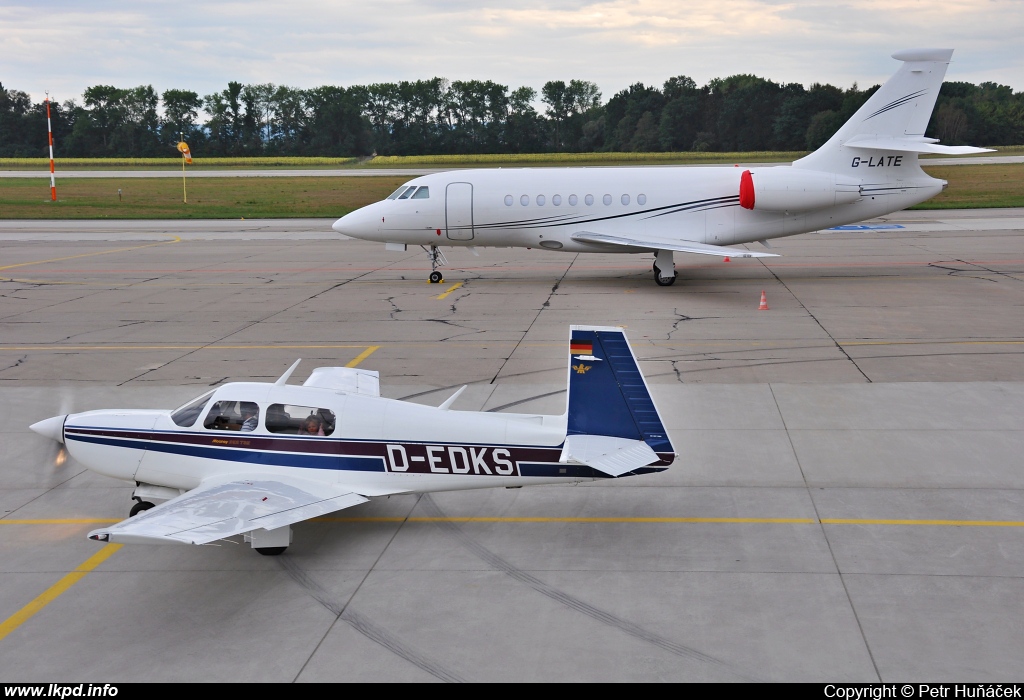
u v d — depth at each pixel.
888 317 27.12
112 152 163.25
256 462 12.71
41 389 20.33
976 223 54.28
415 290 33.97
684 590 10.76
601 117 171.62
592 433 12.21
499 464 12.46
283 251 47.53
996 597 10.41
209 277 38.00
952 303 29.19
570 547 12.10
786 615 10.09
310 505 11.48
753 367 21.39
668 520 12.93
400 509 13.58
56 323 28.14
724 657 9.26
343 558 11.90
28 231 59.31
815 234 50.84
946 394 18.83
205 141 177.12
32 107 177.50
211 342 25.11
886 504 13.28
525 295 32.31
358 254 45.91
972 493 13.63
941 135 137.38
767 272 37.06
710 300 30.62
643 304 30.08
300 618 10.27
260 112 176.50
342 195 85.56
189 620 10.27
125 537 9.74
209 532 10.07
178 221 66.12
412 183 34.53
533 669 9.11
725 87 164.38
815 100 137.88
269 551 11.93
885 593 10.55
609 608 10.36
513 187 33.69
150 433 12.85
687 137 145.75
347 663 9.29
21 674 9.19
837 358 22.14
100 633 10.02
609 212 33.50
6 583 11.29
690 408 18.19
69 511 13.70
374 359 22.73
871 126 33.28
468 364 22.06
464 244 34.81
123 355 23.59
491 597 10.70
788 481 14.30
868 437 16.27
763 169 33.56
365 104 183.62
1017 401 18.22
